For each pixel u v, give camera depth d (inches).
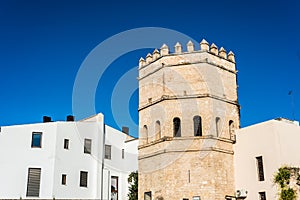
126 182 2097.7
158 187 1446.9
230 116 1550.2
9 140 1807.3
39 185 1781.5
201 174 1405.0
